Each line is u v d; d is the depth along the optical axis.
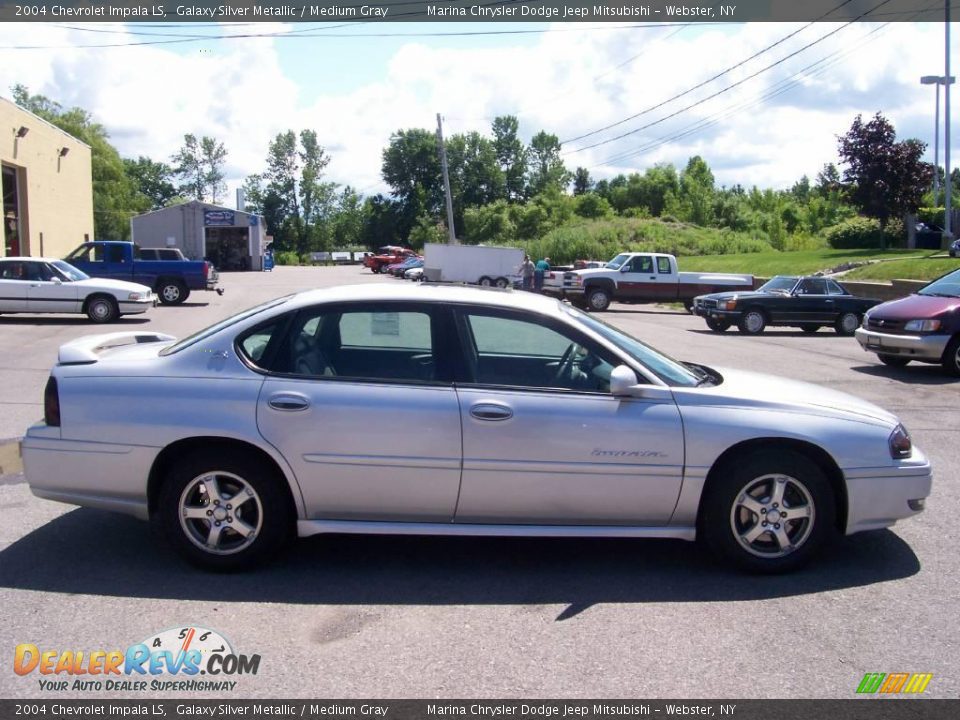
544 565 4.98
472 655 3.85
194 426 4.62
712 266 43.22
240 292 34.69
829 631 4.14
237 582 4.65
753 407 4.82
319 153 119.62
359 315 4.87
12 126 30.14
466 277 39.34
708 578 4.81
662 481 4.71
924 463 4.98
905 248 45.94
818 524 4.81
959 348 12.51
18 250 32.12
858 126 41.84
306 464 4.64
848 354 16.08
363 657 3.83
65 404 4.73
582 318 5.20
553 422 4.65
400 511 4.73
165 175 124.94
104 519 5.66
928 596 4.59
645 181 84.50
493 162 108.94
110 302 20.00
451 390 4.70
